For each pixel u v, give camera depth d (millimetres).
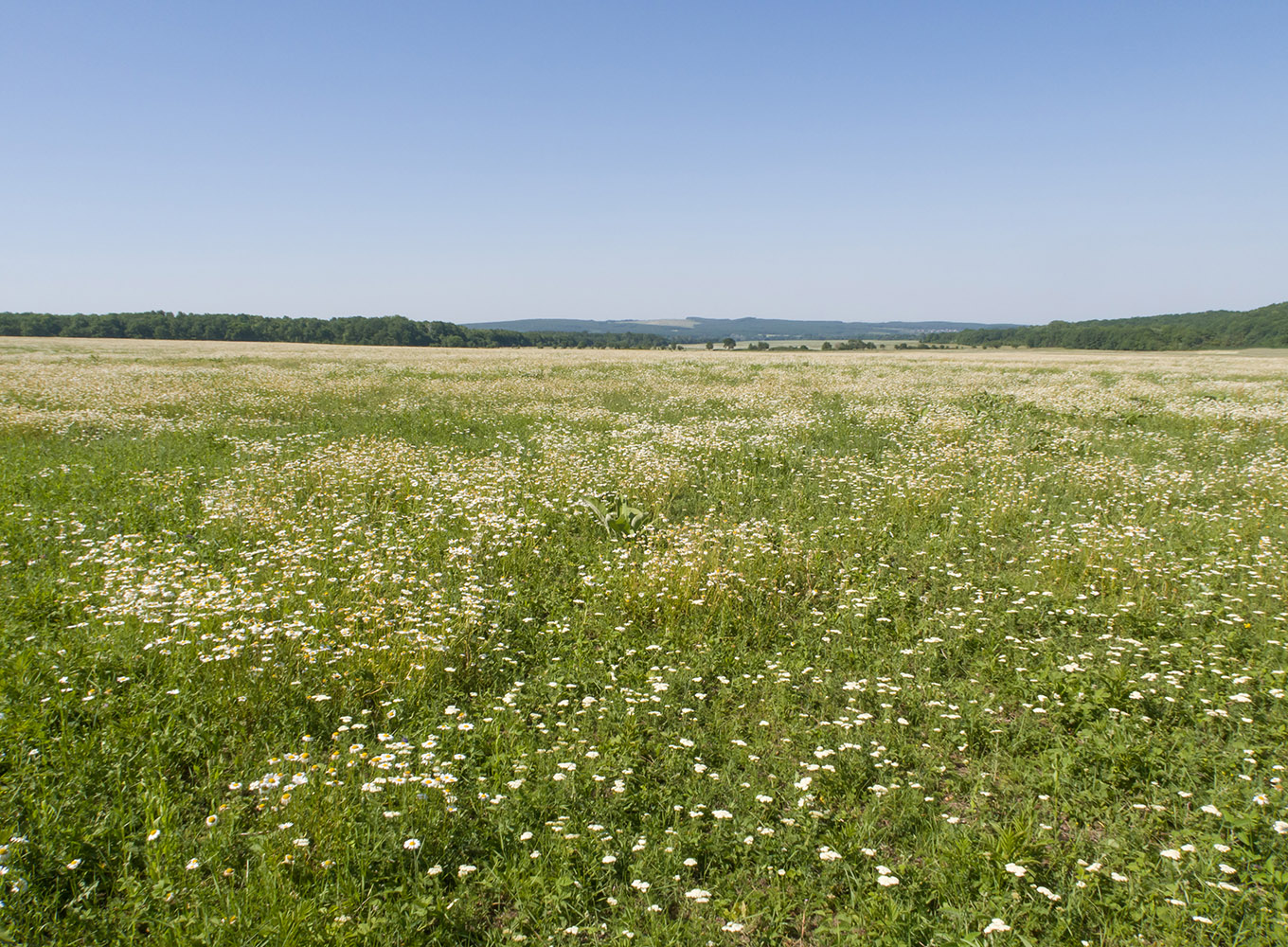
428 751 4328
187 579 6387
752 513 9531
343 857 3355
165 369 28484
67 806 3656
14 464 10625
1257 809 3848
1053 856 3609
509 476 10344
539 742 4555
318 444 13148
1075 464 12117
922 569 7793
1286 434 15078
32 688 4660
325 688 4871
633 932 3109
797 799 4062
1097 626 6305
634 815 3922
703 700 5113
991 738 4668
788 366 36156
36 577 6660
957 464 12141
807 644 5988
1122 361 46625
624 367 34156
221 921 2945
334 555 7484
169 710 4520
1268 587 6844
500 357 45875
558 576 7449
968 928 3162
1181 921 3139
